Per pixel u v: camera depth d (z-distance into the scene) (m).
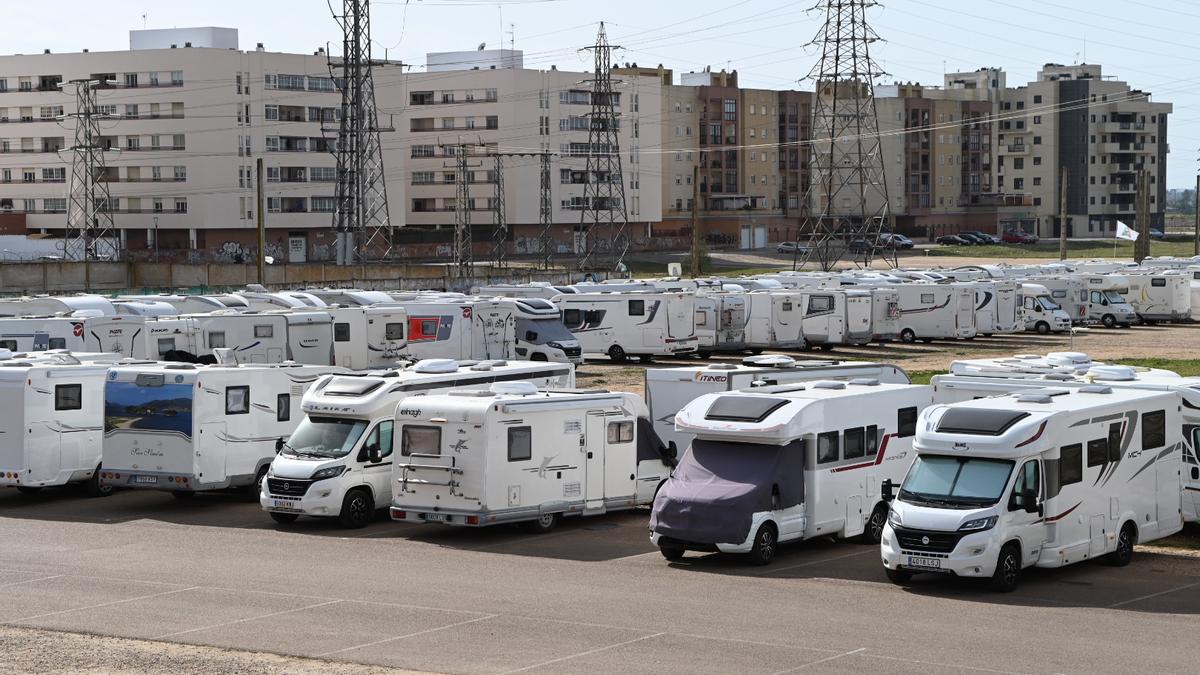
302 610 21.25
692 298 63.16
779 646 18.81
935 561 22.34
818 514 26.05
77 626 20.34
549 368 33.47
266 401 32.59
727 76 199.62
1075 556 23.73
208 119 143.25
